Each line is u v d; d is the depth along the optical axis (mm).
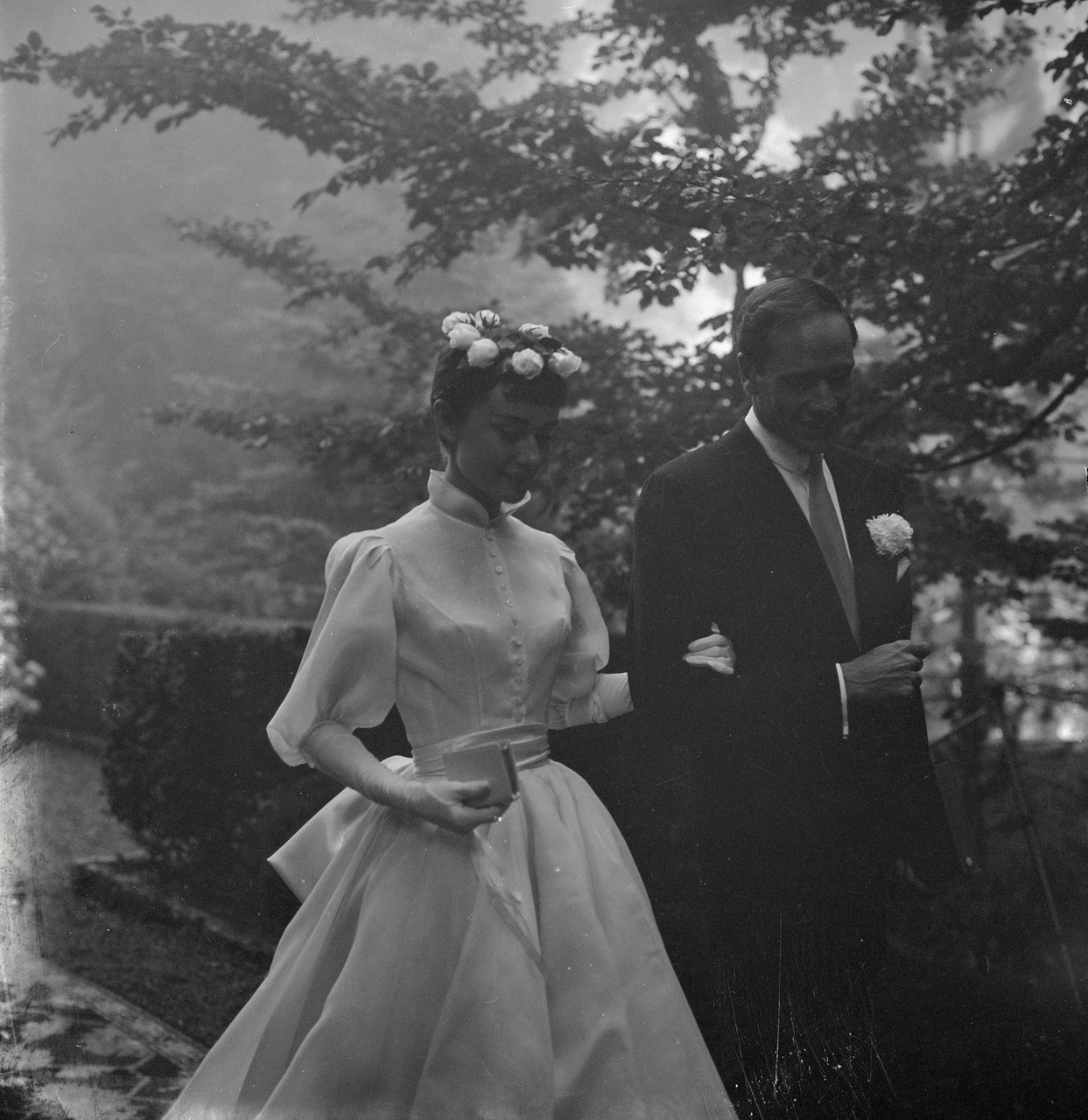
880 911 2615
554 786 2449
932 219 3996
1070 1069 2799
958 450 4523
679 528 2562
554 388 2375
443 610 2379
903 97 4703
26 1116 3037
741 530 2549
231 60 4699
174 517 12664
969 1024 2934
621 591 4488
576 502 4621
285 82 4633
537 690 2467
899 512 2725
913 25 4887
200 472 13422
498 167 4410
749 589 2535
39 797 6258
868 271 3842
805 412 2445
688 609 2543
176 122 4688
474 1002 2180
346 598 2359
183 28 4703
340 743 2346
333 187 4605
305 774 4969
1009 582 4602
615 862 2404
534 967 2223
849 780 2518
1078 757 3688
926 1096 2648
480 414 2375
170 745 5324
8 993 3895
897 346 4496
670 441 4223
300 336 11625
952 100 4750
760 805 2520
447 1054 2160
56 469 12797
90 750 8227
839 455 2699
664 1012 2273
